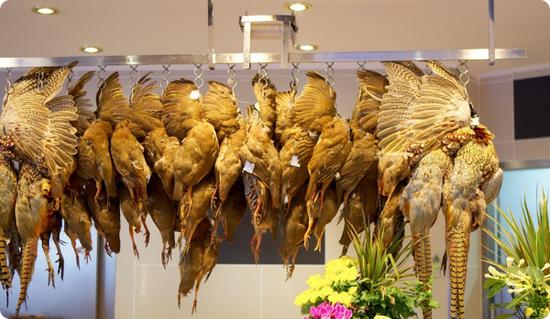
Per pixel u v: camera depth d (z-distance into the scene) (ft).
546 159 14.58
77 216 9.32
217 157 8.79
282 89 14.43
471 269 14.69
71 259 14.42
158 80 14.82
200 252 9.20
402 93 8.59
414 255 8.50
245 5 10.87
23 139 9.08
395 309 8.35
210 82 8.93
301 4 10.89
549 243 8.80
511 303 8.64
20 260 9.67
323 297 8.39
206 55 8.65
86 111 9.29
